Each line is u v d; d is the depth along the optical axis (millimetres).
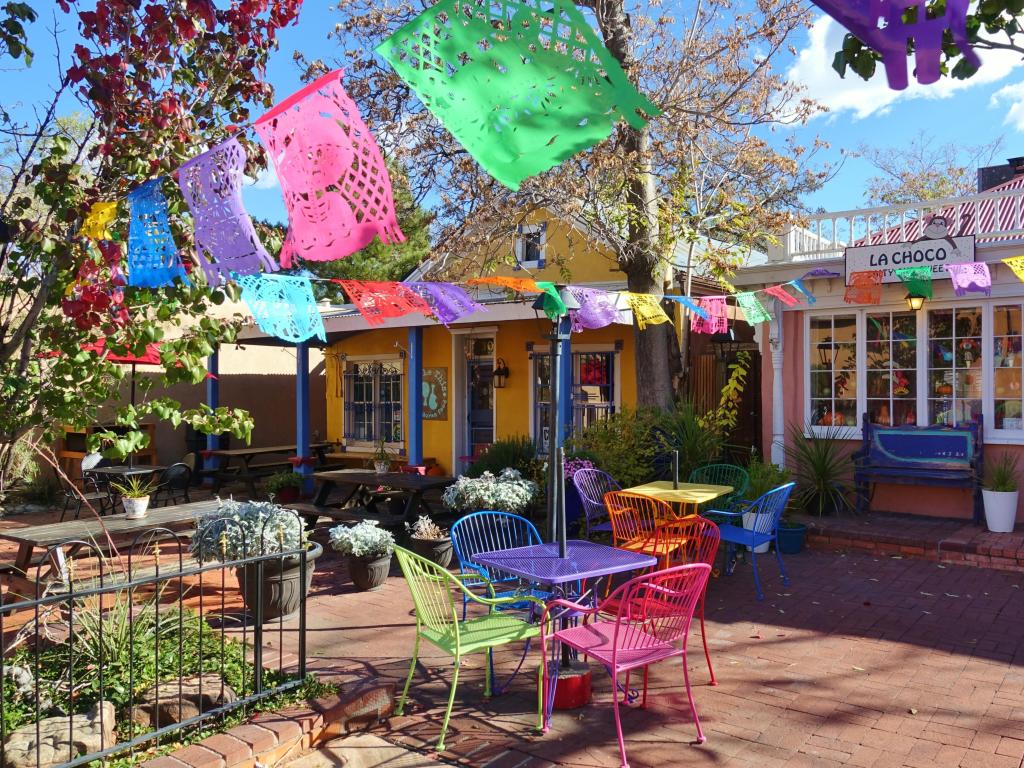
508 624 4543
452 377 13547
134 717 3865
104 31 4023
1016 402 8672
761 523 6961
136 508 7195
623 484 9039
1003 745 3908
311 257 2539
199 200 2873
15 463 11344
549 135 1771
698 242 10773
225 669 4574
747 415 12836
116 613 4668
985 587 6809
